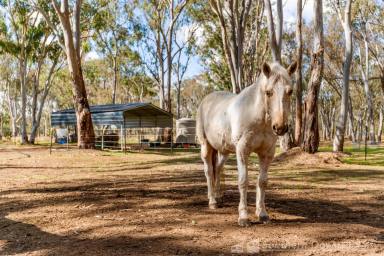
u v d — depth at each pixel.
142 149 25.44
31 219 5.79
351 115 48.59
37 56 35.97
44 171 13.17
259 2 31.75
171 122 30.95
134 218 5.79
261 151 5.44
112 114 25.47
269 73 4.78
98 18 34.97
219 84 45.41
